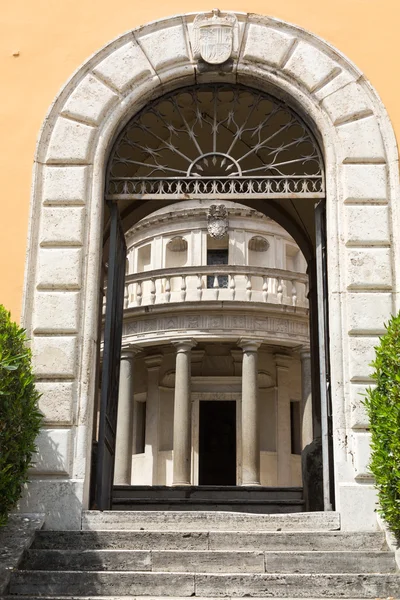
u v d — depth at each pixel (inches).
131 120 302.5
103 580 204.2
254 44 297.9
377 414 228.2
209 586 203.6
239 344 776.9
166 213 915.4
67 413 258.2
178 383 764.0
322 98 291.7
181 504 403.5
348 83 292.7
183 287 800.9
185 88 305.1
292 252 940.6
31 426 234.7
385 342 236.4
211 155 301.7
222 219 871.1
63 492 247.9
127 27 305.1
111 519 242.7
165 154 407.8
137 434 856.3
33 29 306.7
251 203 446.6
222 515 239.9
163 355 846.5
